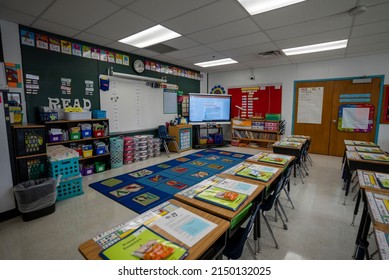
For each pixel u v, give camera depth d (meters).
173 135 5.91
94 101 4.30
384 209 1.36
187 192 1.57
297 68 5.99
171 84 6.14
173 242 0.97
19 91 3.27
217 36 3.71
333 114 5.62
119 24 3.19
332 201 3.01
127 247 0.94
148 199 2.93
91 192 3.18
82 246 0.96
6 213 2.46
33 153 2.71
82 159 3.89
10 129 2.47
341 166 4.75
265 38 3.82
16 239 2.10
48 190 2.53
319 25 3.21
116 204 2.80
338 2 2.51
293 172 3.87
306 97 5.95
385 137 5.06
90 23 3.16
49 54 3.58
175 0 2.48
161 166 4.51
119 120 4.84
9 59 3.14
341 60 5.36
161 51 4.74
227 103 6.93
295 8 2.67
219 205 1.34
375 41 3.97
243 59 5.50
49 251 1.93
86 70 4.13
